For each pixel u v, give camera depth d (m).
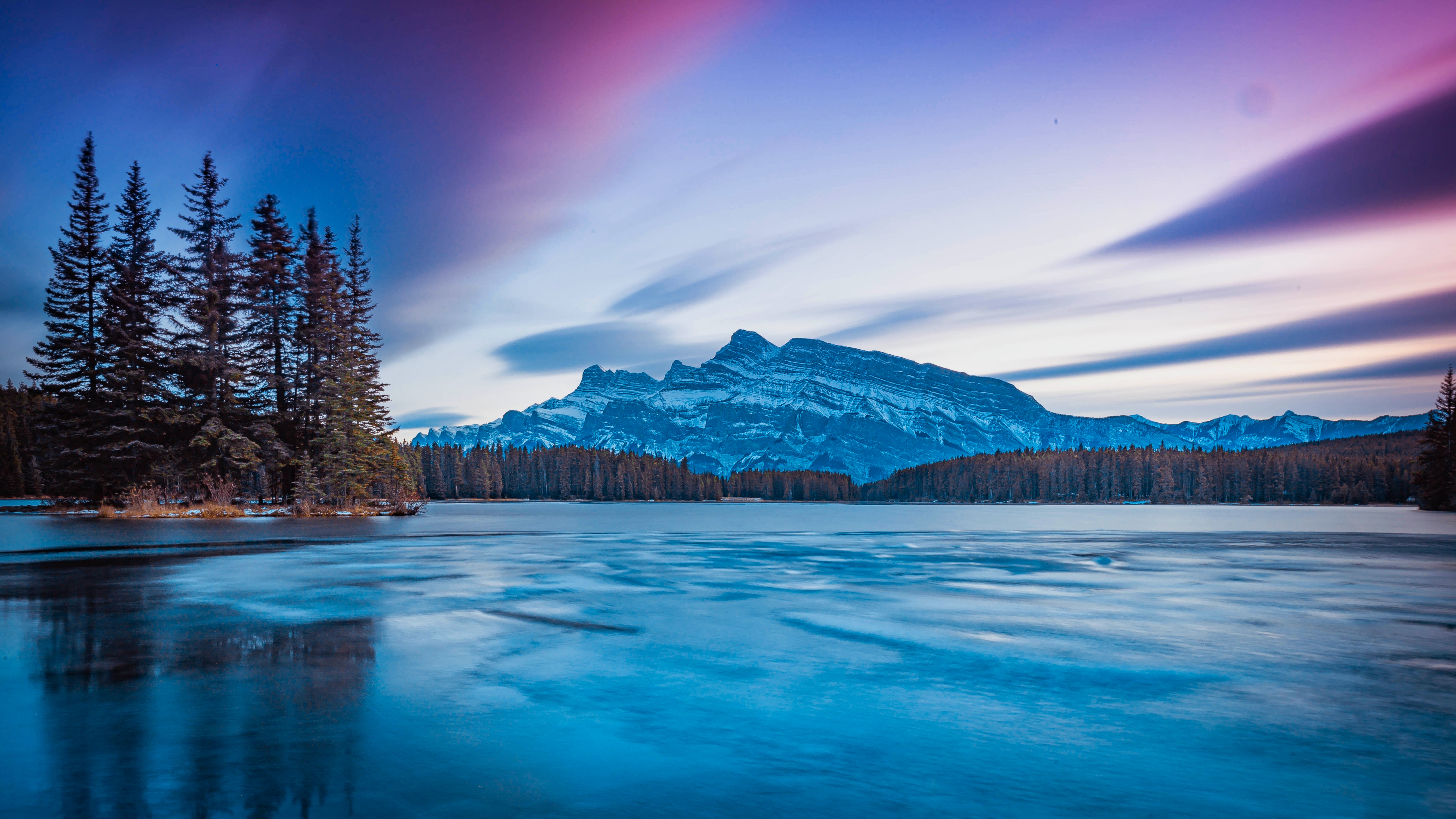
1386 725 7.07
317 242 56.41
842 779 5.75
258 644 10.10
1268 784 5.71
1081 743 6.55
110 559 20.95
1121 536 37.81
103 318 46.56
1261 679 8.61
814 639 10.64
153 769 5.80
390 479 57.91
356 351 59.66
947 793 5.48
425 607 13.17
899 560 23.22
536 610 12.96
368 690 7.93
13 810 5.10
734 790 5.50
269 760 6.00
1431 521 75.75
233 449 46.50
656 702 7.62
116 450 44.84
